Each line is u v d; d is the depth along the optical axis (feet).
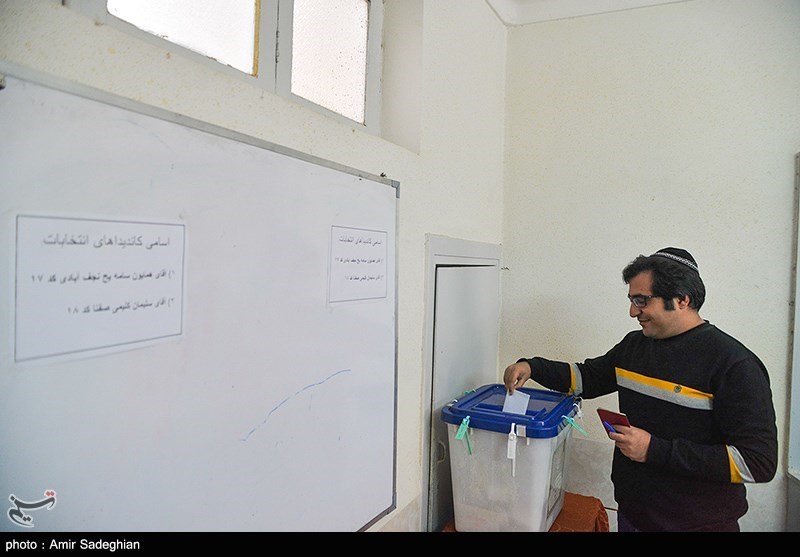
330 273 3.44
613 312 6.39
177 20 2.96
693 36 6.02
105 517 2.09
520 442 4.46
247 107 2.80
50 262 1.88
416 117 4.74
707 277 5.95
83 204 1.99
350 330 3.67
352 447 3.72
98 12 2.44
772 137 5.68
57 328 1.90
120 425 2.14
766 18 5.71
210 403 2.56
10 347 1.77
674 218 6.10
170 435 2.35
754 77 5.76
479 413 4.57
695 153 6.01
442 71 5.19
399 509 4.45
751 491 5.65
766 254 5.70
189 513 2.45
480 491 4.65
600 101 6.46
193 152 2.45
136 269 2.19
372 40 4.76
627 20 6.32
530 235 6.82
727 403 4.05
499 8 6.53
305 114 3.25
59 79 1.91
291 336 3.10
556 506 4.99
